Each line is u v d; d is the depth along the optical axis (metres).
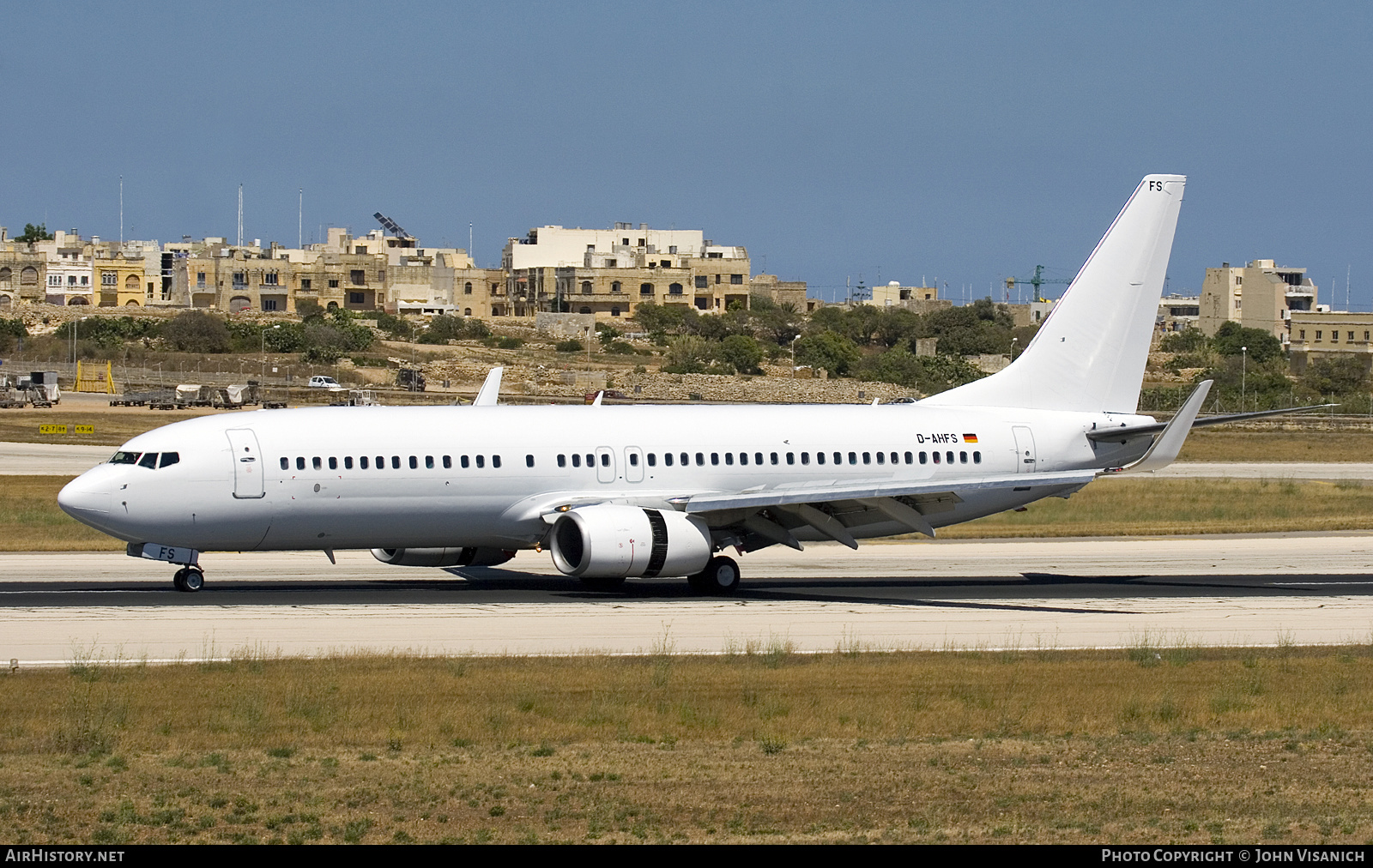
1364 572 139.88
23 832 51.88
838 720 70.62
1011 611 111.81
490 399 133.25
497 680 78.62
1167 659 89.31
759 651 89.94
